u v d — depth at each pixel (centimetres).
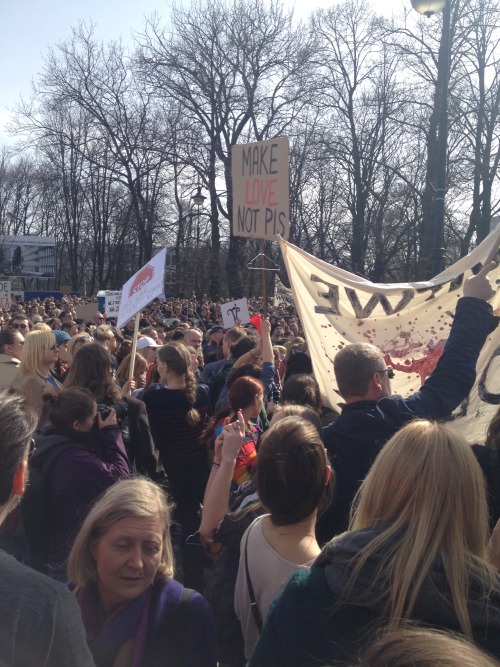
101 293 3084
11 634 135
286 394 420
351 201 3334
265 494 227
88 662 146
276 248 3778
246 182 589
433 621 153
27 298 4509
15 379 489
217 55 3148
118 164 3881
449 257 2981
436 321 429
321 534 282
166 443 477
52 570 319
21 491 167
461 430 372
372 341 441
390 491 172
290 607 169
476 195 2469
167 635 208
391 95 2909
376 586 158
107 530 210
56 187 4575
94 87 3625
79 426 337
